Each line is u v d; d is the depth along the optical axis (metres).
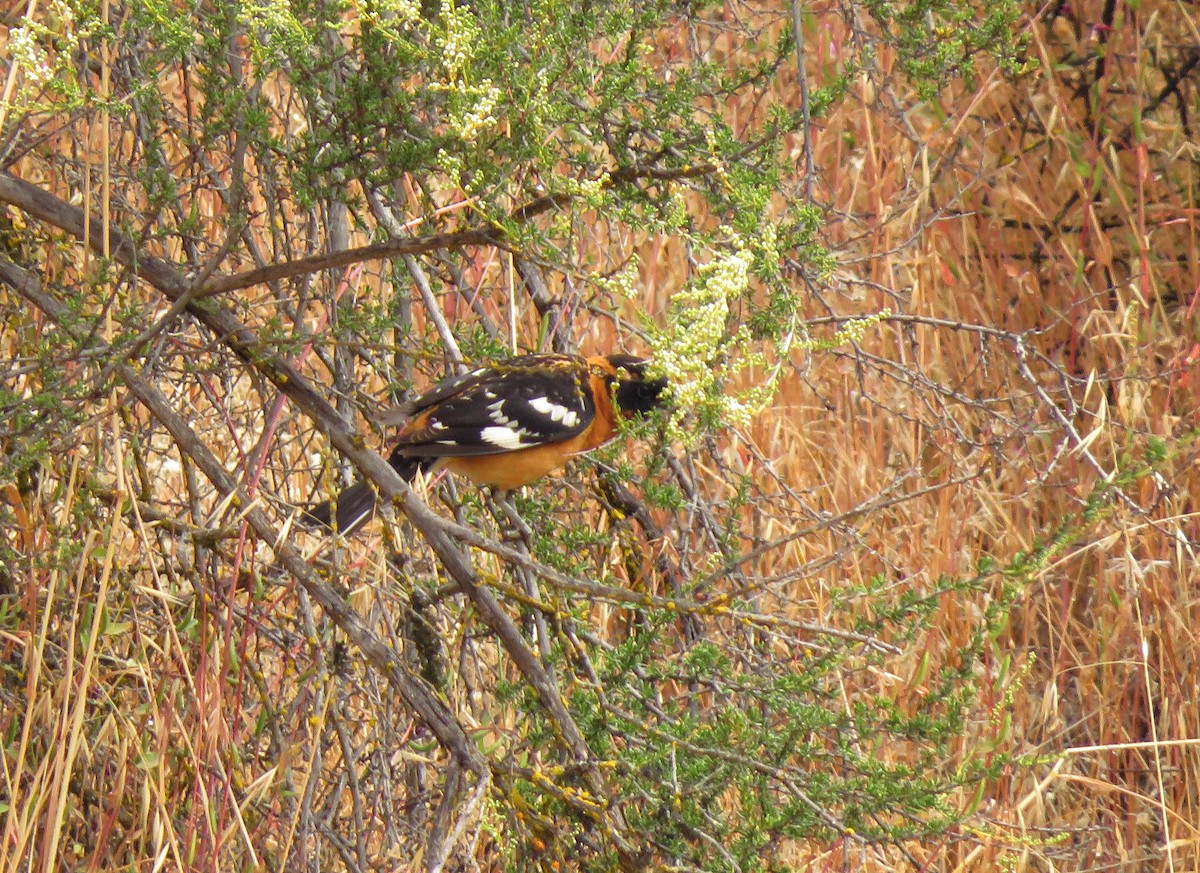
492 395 8.84
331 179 7.45
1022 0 12.20
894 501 6.43
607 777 7.66
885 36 8.60
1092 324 14.42
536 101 6.66
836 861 9.98
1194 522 12.68
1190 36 15.78
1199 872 10.97
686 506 9.16
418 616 7.93
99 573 8.05
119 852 7.87
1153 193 15.39
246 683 8.69
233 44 7.64
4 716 8.00
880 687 11.01
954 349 14.38
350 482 8.87
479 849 8.23
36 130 8.19
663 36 10.51
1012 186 15.30
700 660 7.34
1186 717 12.00
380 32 6.87
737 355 9.89
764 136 7.74
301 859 7.64
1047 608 12.42
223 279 7.39
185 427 7.59
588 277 6.61
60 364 7.44
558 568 7.99
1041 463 13.48
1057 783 11.80
